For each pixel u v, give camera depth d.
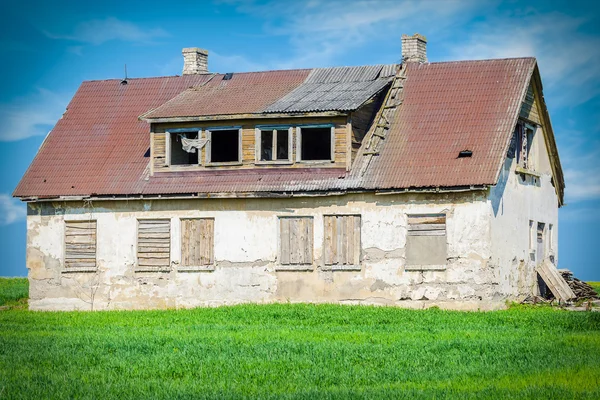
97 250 39.62
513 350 25.50
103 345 27.00
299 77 41.72
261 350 25.84
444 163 35.97
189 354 25.50
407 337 28.08
